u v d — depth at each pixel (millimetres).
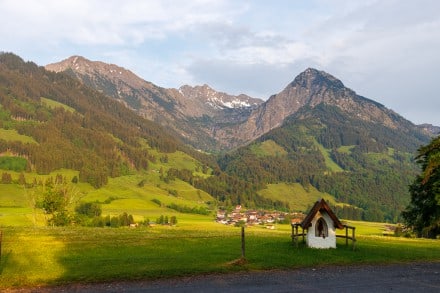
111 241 34750
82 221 75000
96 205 151625
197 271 24062
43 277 22297
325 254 30609
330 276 23578
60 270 23891
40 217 78812
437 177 53750
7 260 26406
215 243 35250
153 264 25625
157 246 32969
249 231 48906
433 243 42062
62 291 19891
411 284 21797
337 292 19844
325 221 33844
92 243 33469
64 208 70438
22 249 30125
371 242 39812
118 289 20219
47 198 69125
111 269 24125
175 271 23828
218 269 24609
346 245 35031
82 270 23891
